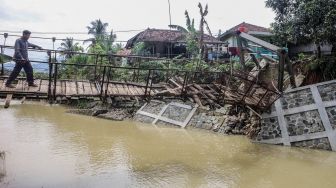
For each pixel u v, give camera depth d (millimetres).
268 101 17312
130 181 11961
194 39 30219
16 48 10453
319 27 16281
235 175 13070
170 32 36938
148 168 13602
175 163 14453
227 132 20406
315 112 16828
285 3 18812
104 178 12102
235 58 27766
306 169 13836
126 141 18078
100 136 18859
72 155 14727
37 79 12305
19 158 13711
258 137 18562
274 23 19500
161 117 23562
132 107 25875
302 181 12477
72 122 22125
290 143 17344
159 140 18688
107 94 11445
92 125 21641
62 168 12883
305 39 18453
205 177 12750
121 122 23266
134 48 32719
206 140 18969
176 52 35469
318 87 16938
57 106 27859
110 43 35750
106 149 16188
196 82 15258
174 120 22969
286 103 17750
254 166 14250
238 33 17672
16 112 24453
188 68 25234
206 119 22141
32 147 15516
